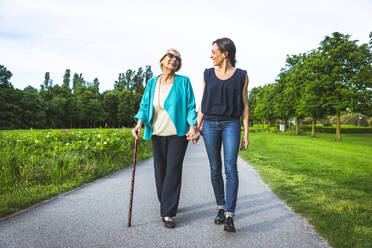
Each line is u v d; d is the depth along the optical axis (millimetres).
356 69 21984
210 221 2760
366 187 4527
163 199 2619
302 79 29547
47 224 2600
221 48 2635
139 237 2316
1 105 51094
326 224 2639
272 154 10227
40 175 4457
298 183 4773
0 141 6211
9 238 2254
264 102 43875
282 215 2986
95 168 5430
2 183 3928
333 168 6750
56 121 67312
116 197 3680
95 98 80562
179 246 2148
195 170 6207
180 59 2797
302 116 33969
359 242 2223
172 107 2727
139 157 8211
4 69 53906
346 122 73250
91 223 2645
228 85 2635
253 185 4633
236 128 2688
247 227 2605
